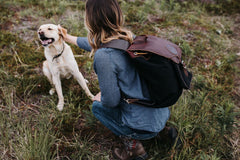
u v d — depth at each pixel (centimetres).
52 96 263
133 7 425
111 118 184
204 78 291
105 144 219
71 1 445
